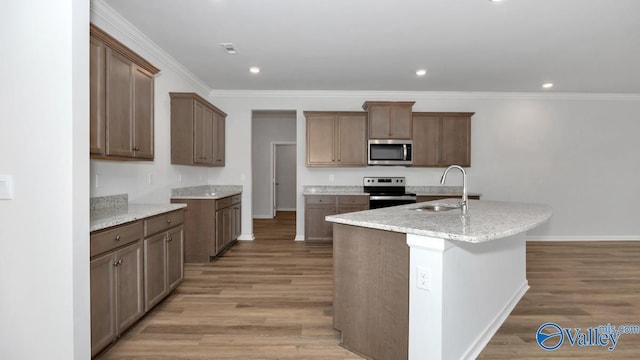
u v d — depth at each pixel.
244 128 5.27
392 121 4.86
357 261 1.99
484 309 2.14
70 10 1.59
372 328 1.91
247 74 4.36
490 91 5.24
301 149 5.32
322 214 4.88
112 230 2.00
